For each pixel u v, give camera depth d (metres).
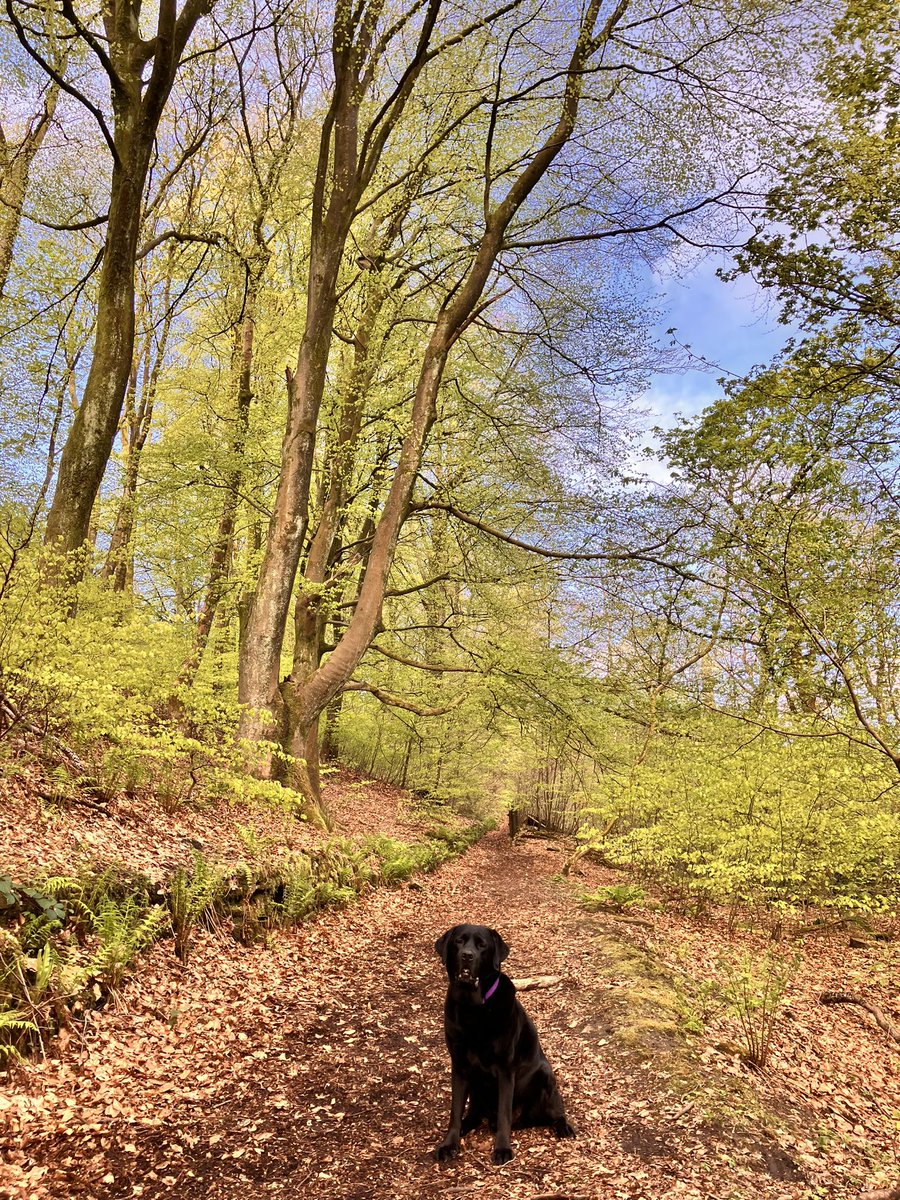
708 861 11.12
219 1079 4.59
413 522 17.69
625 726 15.41
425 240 15.63
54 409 14.67
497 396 15.43
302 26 12.55
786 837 9.88
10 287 13.38
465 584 15.95
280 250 16.98
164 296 17.73
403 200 14.35
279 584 12.34
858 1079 5.75
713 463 10.05
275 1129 4.09
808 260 8.25
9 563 6.82
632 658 15.72
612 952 7.82
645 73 11.75
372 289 14.50
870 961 9.59
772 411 9.77
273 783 9.46
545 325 14.80
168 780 8.61
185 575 16.33
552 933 9.53
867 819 9.45
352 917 9.34
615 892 11.45
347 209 12.88
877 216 7.93
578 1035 5.53
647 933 9.75
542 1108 3.97
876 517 9.23
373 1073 5.00
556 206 14.34
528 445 15.05
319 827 12.02
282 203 14.65
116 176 10.05
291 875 8.35
